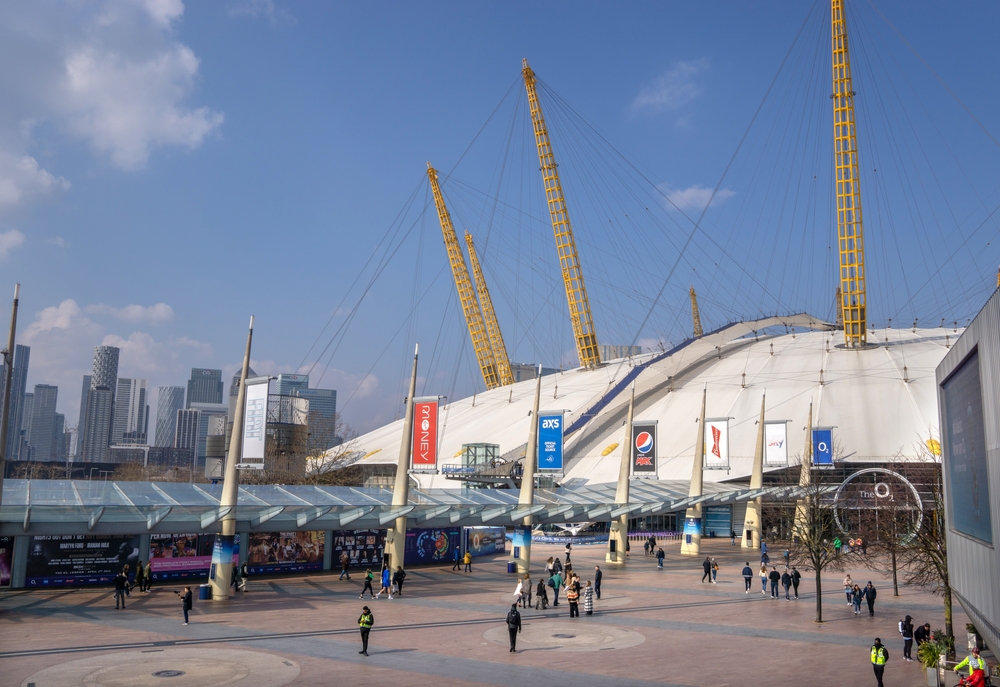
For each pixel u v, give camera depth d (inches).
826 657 1013.8
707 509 3415.4
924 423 3193.9
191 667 893.2
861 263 4244.6
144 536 1606.8
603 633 1163.3
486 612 1346.0
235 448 1487.5
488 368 5930.1
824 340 4471.0
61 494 1449.3
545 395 4414.4
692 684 858.8
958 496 780.6
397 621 1232.8
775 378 3836.1
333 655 973.8
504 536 2667.3
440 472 3484.3
